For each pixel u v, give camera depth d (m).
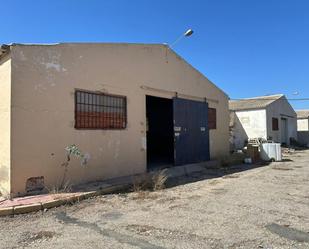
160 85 13.49
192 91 15.94
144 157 12.22
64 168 9.16
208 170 13.97
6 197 7.89
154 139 16.39
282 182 10.63
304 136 39.97
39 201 7.42
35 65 8.49
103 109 10.59
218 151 18.25
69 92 9.41
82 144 9.76
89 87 10.06
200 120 16.44
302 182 10.61
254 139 26.39
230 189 9.40
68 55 9.42
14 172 7.93
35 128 8.44
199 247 4.82
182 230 5.61
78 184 9.51
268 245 4.88
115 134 10.98
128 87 11.67
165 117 15.67
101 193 8.72
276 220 6.15
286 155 23.03
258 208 7.07
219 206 7.29
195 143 15.88
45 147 8.67
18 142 8.04
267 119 28.44
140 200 8.02
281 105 32.31
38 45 8.59
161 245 4.92
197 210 6.96
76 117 9.60
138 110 12.09
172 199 8.09
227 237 5.23
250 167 15.16
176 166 14.11
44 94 8.70
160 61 13.54
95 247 4.89
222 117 18.91
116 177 10.88
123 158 11.25
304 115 41.69
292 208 7.05
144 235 5.39
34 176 8.38
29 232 5.68
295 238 5.17
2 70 8.30
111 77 10.92
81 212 6.97
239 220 6.16
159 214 6.68
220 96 18.73
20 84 8.12
